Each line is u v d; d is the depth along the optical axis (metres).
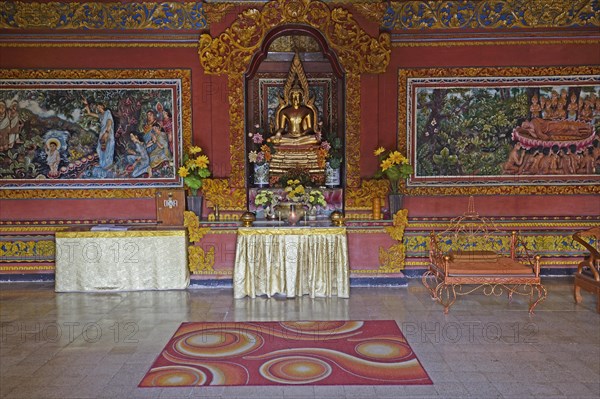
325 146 7.39
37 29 7.25
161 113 7.43
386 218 7.31
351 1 6.98
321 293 6.60
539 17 7.33
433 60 7.46
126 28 7.27
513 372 4.22
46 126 7.41
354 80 7.18
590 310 5.95
